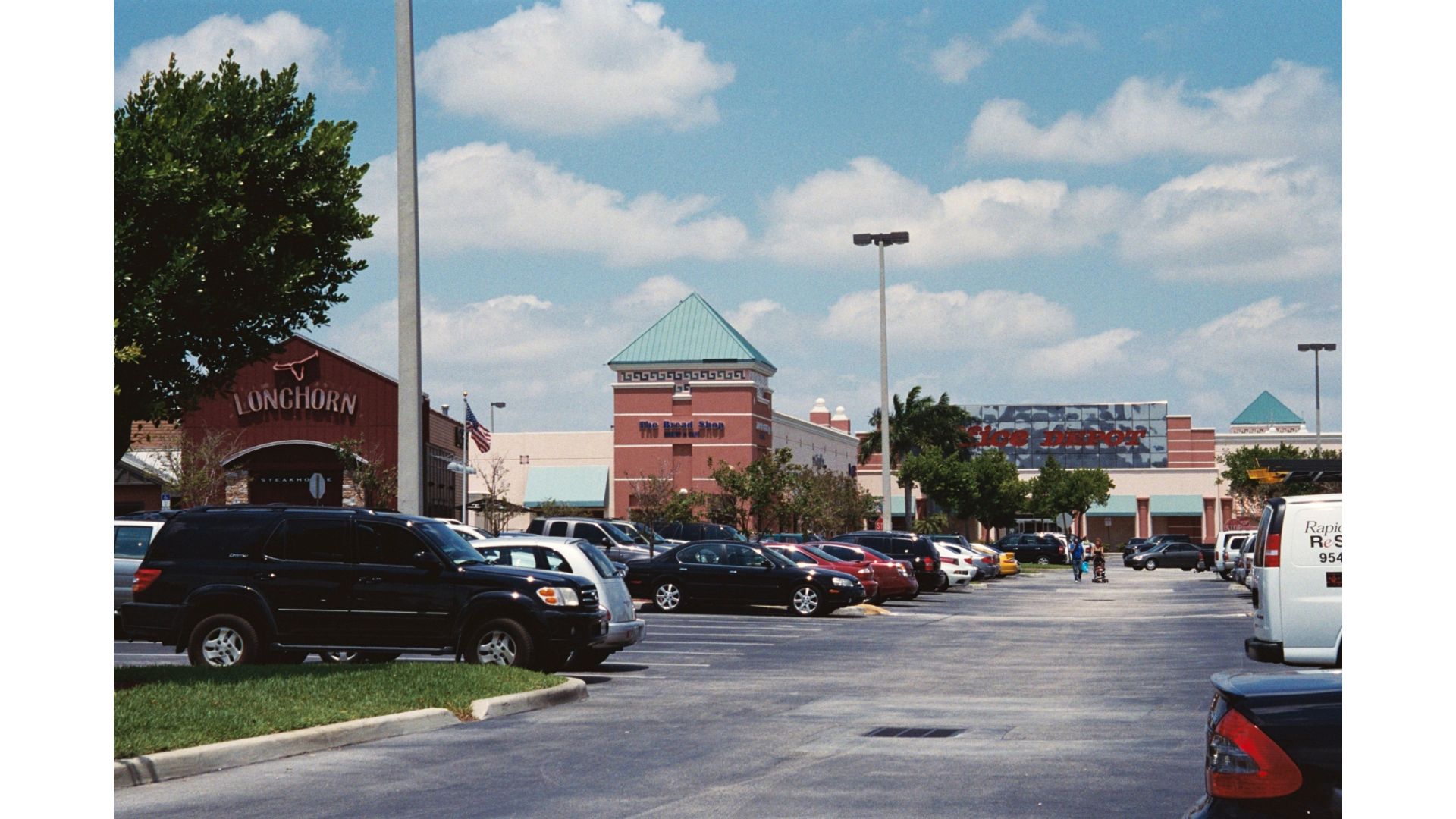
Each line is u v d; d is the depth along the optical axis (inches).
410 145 762.2
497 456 3144.7
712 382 2960.1
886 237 1982.0
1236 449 4630.9
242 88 571.2
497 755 478.0
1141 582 2336.4
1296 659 595.2
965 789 402.9
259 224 565.9
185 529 700.7
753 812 371.9
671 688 695.7
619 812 374.0
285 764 460.4
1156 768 434.9
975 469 3686.0
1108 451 4717.0
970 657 872.9
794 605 1267.2
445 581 692.7
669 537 1830.7
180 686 557.9
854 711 601.0
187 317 545.0
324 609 689.0
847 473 3917.3
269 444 2129.7
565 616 693.9
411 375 756.0
